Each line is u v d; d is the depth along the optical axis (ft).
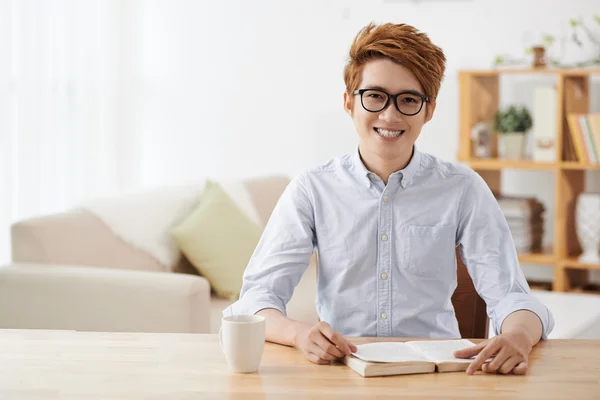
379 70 5.61
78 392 4.18
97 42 15.67
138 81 16.61
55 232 9.67
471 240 6.01
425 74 5.61
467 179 6.13
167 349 4.97
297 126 15.96
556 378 4.47
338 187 6.14
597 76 14.12
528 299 5.49
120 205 10.66
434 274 6.00
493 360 4.58
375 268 6.02
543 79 14.57
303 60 15.81
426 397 4.14
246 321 4.73
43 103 14.90
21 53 14.49
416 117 5.67
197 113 16.44
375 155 6.03
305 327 5.09
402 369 4.55
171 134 16.57
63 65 15.16
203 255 10.88
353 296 6.04
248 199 12.59
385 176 6.08
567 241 14.10
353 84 5.78
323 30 15.66
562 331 9.33
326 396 4.15
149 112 16.65
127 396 4.13
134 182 16.70
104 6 15.74
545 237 14.85
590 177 14.42
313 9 15.67
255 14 15.99
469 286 6.74
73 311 9.05
